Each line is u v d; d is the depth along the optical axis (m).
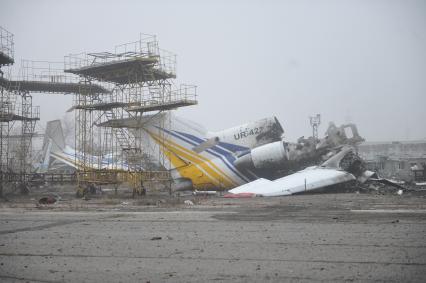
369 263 15.29
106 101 68.06
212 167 64.94
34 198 62.41
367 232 22.08
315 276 13.73
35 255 17.92
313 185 56.66
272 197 53.84
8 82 81.62
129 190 83.44
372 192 60.53
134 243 20.38
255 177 64.94
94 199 57.22
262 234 22.22
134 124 66.50
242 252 17.70
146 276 14.21
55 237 22.64
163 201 49.75
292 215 31.59
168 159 66.38
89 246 19.78
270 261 15.96
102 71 66.12
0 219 32.22
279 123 67.88
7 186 76.06
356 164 63.91
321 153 67.88
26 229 26.06
